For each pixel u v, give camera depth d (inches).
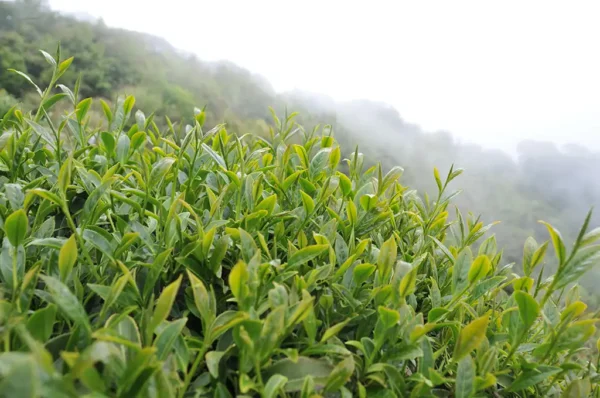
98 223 37.6
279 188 42.1
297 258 30.9
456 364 31.5
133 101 45.6
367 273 32.1
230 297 32.7
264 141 55.2
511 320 31.4
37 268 25.9
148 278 28.4
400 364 31.1
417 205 49.4
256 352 22.1
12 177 40.0
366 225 41.0
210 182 44.9
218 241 31.7
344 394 24.3
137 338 22.9
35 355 15.3
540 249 33.5
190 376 22.3
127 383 19.1
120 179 38.7
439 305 34.8
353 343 27.0
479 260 29.8
